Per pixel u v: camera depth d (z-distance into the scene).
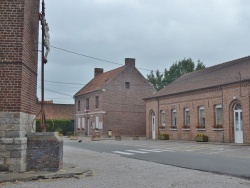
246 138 26.69
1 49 11.02
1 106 10.84
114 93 47.97
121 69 49.31
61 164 11.76
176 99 36.62
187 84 37.31
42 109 12.87
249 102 26.48
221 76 31.73
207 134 31.38
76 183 9.48
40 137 11.26
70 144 30.92
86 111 52.62
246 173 11.66
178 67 76.19
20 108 10.91
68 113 62.56
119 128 47.75
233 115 28.55
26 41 11.64
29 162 11.16
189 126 34.25
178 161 15.72
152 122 42.12
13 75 10.98
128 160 16.28
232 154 19.08
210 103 31.09
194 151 21.62
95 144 30.56
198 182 9.80
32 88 12.77
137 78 49.94
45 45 12.94
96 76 58.28
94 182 9.69
